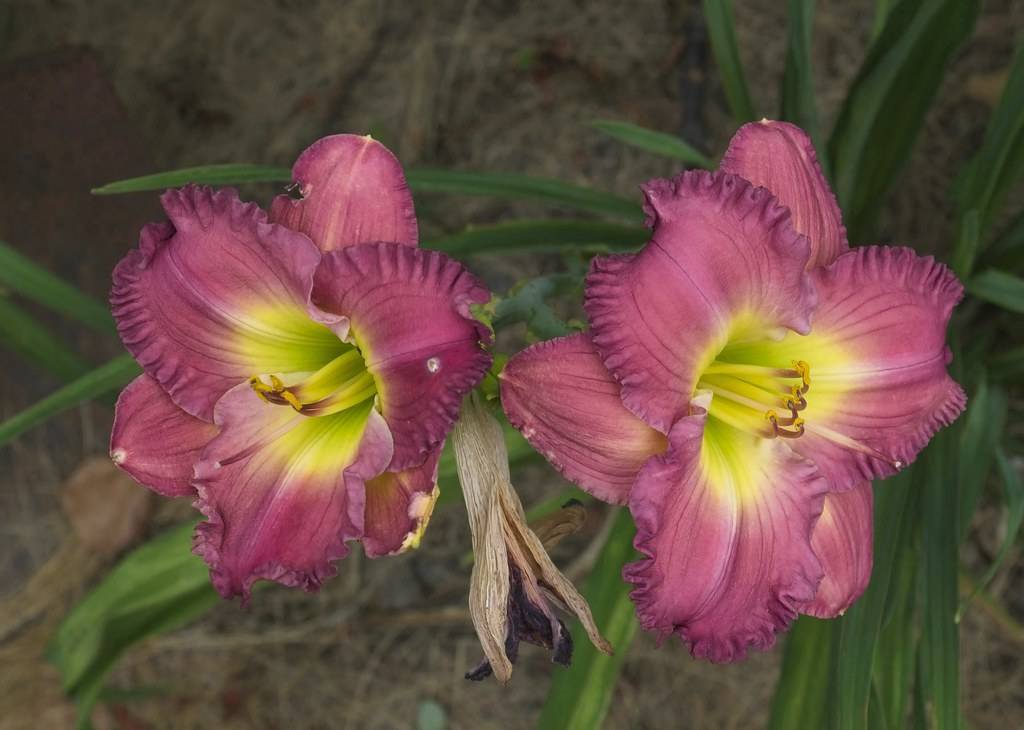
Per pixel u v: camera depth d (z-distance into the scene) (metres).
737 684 0.89
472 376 0.52
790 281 0.55
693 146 0.93
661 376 0.53
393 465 0.54
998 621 0.84
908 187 0.91
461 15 0.98
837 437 0.58
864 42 0.93
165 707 0.93
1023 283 0.70
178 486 0.58
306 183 0.55
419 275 0.52
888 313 0.57
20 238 0.94
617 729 0.90
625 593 0.70
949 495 0.67
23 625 0.93
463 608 0.93
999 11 0.90
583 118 0.96
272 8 0.99
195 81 0.99
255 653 0.94
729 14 0.74
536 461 0.75
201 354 0.57
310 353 0.58
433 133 0.97
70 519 0.94
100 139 0.95
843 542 0.59
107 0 0.99
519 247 0.77
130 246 0.94
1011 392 0.85
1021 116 0.68
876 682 0.68
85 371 0.75
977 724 0.87
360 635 0.94
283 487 0.57
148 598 0.72
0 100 0.95
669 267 0.53
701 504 0.55
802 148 0.57
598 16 0.96
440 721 0.90
